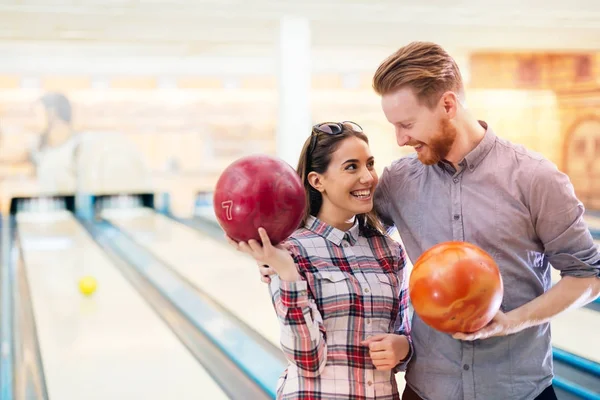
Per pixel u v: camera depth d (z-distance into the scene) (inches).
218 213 51.8
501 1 218.5
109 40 255.0
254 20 222.7
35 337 152.7
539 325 57.2
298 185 52.2
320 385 55.9
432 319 50.4
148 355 139.4
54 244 275.3
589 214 284.2
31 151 332.2
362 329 57.0
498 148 56.5
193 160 351.3
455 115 54.6
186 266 226.5
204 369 131.2
